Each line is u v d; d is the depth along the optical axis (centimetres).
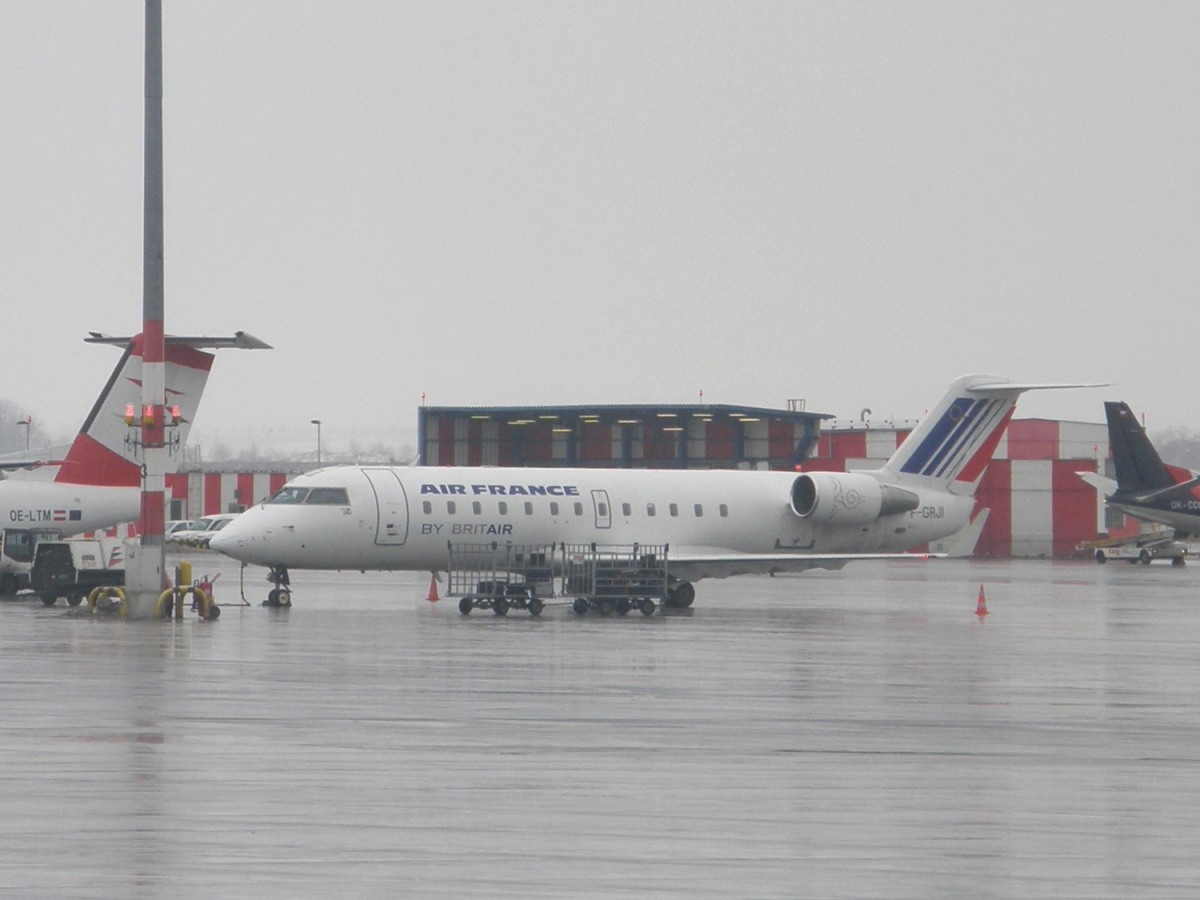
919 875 5119
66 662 11375
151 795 6250
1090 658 12662
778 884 4978
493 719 8500
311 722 8294
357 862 5188
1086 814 6097
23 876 4972
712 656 12469
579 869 5125
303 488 19012
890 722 8600
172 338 17362
